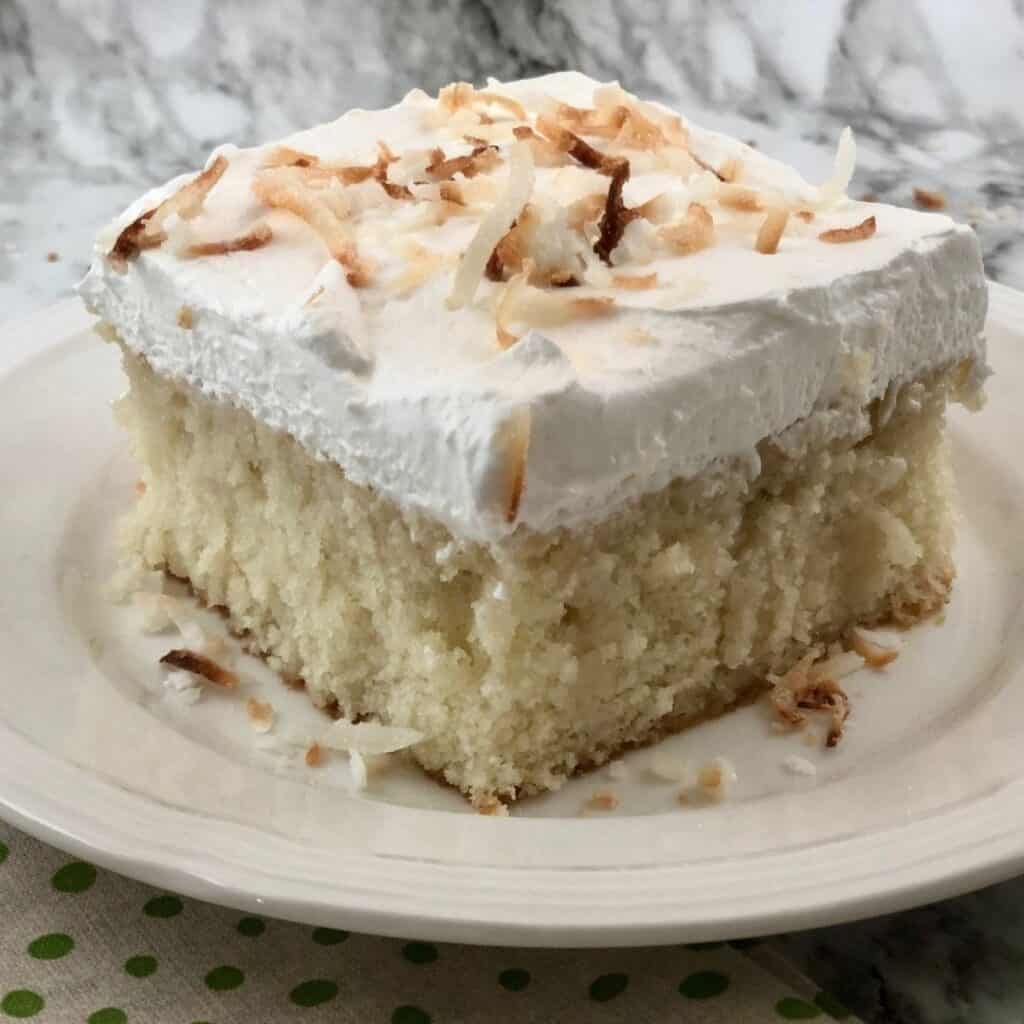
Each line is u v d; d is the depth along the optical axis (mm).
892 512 291
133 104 578
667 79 591
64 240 482
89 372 359
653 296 248
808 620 286
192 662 277
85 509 325
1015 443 328
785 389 254
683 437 240
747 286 251
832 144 543
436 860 208
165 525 312
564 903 196
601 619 250
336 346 240
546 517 227
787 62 585
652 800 251
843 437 272
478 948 214
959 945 218
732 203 288
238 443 282
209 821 214
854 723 267
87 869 227
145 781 226
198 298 269
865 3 567
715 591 265
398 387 234
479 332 242
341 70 593
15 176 535
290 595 280
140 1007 204
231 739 265
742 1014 202
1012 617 291
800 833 216
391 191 290
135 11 588
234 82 589
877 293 265
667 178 302
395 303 253
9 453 330
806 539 277
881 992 209
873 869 202
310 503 269
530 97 339
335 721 270
